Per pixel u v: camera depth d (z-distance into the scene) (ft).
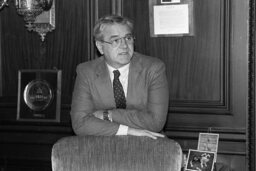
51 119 11.27
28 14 10.22
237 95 10.18
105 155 6.97
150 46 10.58
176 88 10.55
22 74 11.44
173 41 10.47
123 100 9.15
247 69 10.07
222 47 10.19
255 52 9.92
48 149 11.49
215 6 10.15
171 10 10.35
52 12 11.05
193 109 10.46
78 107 9.09
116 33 8.67
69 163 7.00
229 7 10.06
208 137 9.96
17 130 11.60
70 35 11.07
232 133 10.23
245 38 10.03
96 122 8.72
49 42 11.23
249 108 10.08
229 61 10.17
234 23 10.05
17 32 11.41
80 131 8.82
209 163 9.53
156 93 8.89
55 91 11.21
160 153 6.85
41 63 11.32
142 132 8.46
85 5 10.91
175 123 10.61
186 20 10.29
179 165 6.81
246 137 10.15
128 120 8.83
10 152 11.74
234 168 10.32
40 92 11.30
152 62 9.12
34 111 11.39
